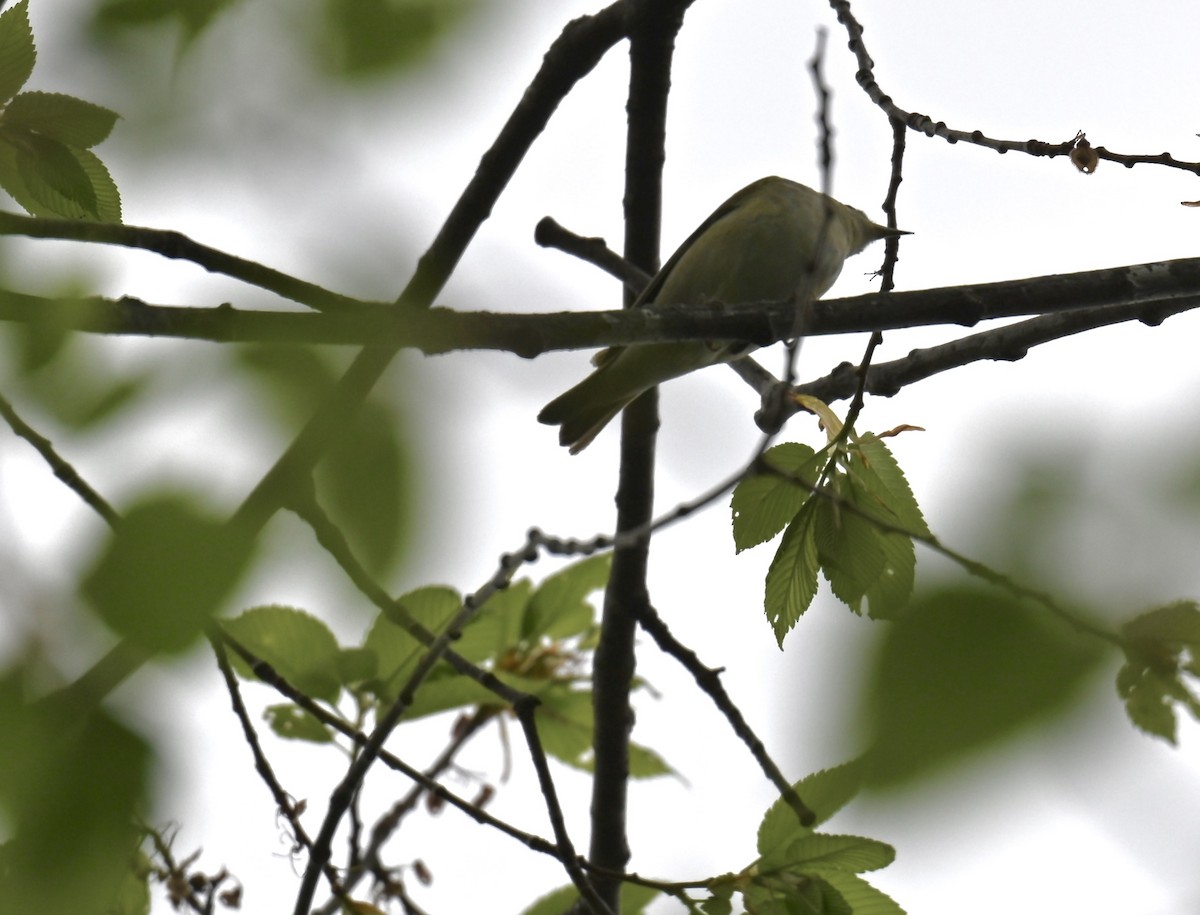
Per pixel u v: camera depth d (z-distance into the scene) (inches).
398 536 83.4
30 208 191.0
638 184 389.7
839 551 237.8
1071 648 67.7
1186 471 69.3
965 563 70.5
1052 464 71.8
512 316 239.1
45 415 88.2
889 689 65.5
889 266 278.7
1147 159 257.4
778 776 235.3
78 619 84.5
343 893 265.6
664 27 350.3
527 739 278.5
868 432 246.8
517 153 308.3
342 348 90.1
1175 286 282.4
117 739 95.3
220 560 81.6
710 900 235.6
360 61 90.0
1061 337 319.9
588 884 254.8
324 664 294.0
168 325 124.6
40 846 100.0
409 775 267.4
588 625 364.2
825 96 188.2
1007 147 268.7
